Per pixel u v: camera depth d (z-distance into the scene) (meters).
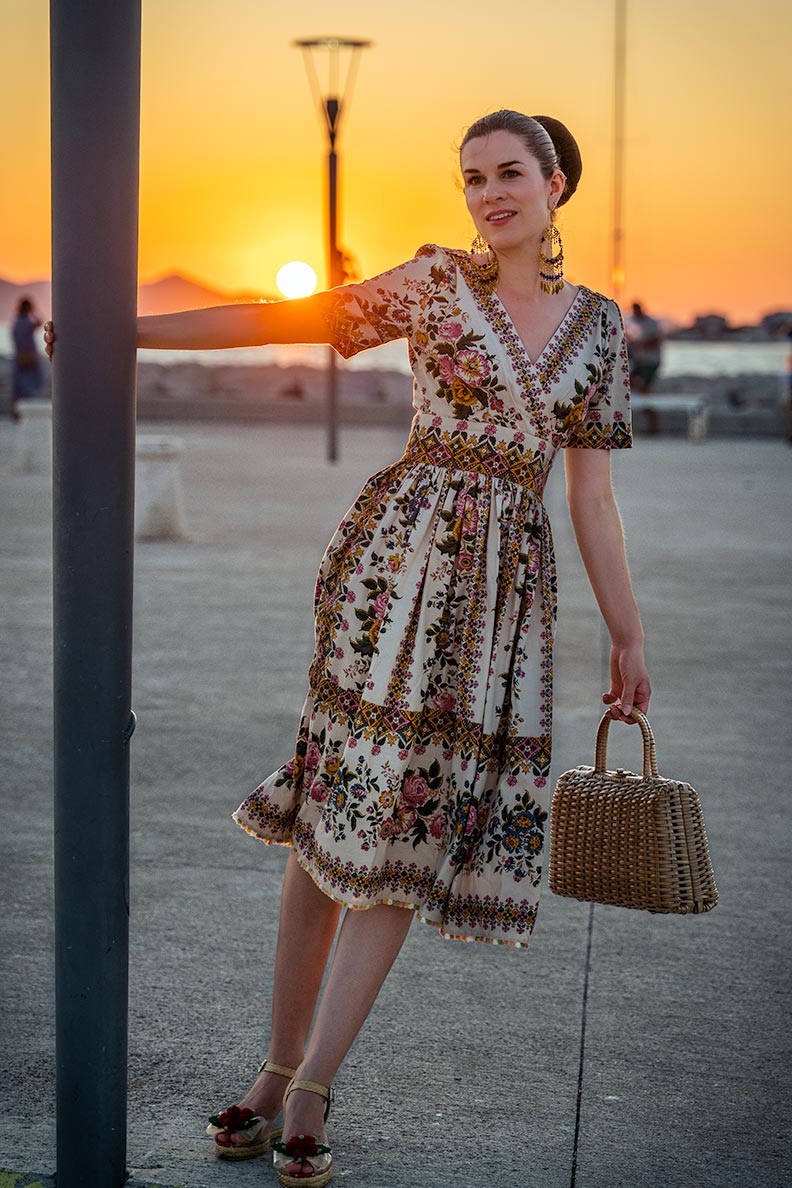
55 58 2.53
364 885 2.85
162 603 9.05
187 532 12.27
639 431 26.88
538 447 2.93
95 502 2.61
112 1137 2.75
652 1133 3.06
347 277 19.02
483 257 2.91
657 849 2.88
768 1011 3.65
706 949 4.04
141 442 11.99
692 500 15.66
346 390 36.50
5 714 6.30
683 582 10.26
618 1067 3.36
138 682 6.99
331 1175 2.85
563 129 3.07
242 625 8.41
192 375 36.06
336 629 2.94
